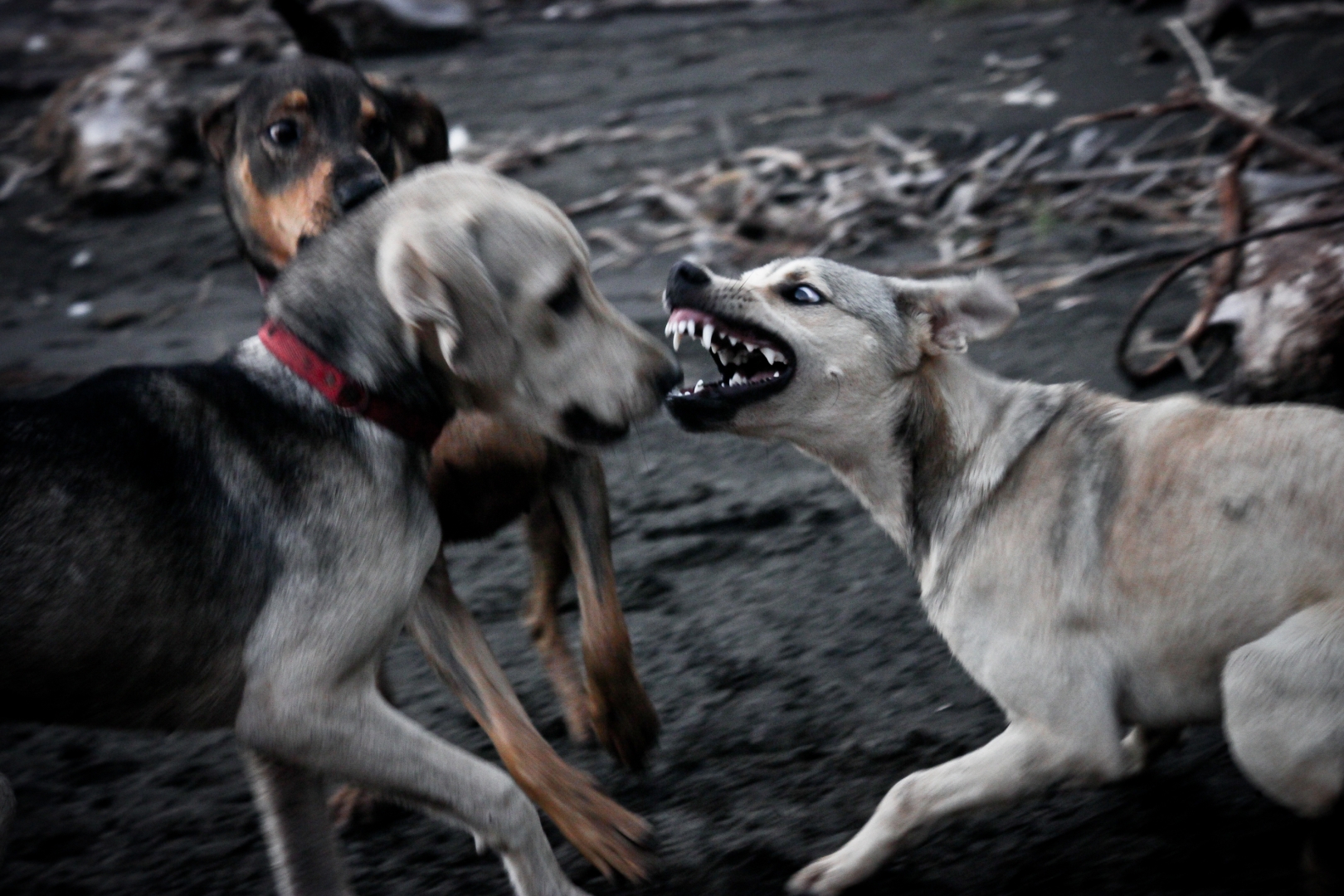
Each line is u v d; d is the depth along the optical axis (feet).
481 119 46.52
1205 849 11.92
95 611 10.77
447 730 15.65
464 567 19.69
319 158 15.42
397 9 60.34
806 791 13.55
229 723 11.78
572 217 34.86
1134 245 27.37
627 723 13.56
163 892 13.28
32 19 75.66
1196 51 30.96
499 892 12.71
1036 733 11.44
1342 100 33.81
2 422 10.93
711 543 19.02
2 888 13.50
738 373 13.89
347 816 14.14
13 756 15.97
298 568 11.20
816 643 16.24
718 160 37.24
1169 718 11.58
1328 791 10.35
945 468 12.35
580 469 13.75
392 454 11.64
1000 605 11.74
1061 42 46.01
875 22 56.95
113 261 36.70
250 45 61.87
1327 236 19.60
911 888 11.93
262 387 11.64
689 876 12.49
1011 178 32.12
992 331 12.24
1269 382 18.78
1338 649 10.23
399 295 10.82
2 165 46.34
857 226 30.76
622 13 66.13
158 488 11.04
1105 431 11.84
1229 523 10.94
